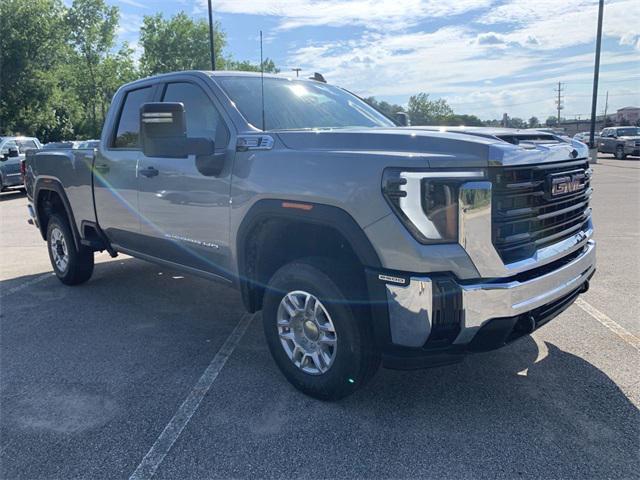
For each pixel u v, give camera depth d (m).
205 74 4.05
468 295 2.67
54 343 4.27
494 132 3.09
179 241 4.11
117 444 2.85
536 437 2.84
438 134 2.93
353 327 2.95
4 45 31.86
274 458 2.70
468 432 2.90
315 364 3.21
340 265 3.05
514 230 2.85
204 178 3.75
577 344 4.02
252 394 3.36
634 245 7.34
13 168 17.16
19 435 2.95
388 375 3.59
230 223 3.58
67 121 39.94
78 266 5.79
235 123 3.65
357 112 4.48
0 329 4.61
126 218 4.68
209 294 5.63
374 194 2.75
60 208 6.00
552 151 3.03
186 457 2.72
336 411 3.13
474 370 3.63
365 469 2.60
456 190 2.63
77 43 43.94
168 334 4.45
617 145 29.17
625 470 2.55
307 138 3.25
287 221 3.29
